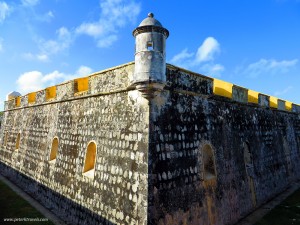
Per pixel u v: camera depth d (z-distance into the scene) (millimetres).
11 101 18984
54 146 11523
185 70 7754
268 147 13289
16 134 16641
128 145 6844
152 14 6594
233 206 9086
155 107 6613
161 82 6168
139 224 5945
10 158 16578
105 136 7883
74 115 10031
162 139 6660
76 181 8914
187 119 7734
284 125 16344
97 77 8773
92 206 7750
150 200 5965
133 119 6871
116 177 7027
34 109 14562
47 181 11047
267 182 12266
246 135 11203
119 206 6688
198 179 7672
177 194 6762
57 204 9836
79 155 9117
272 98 15914
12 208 10422
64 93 11117
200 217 7379
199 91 8422
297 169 16891
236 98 10742
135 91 6969
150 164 6164
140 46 6305
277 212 10266
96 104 8695
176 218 6551
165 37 6594
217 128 9180
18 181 14484
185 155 7359
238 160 10086
